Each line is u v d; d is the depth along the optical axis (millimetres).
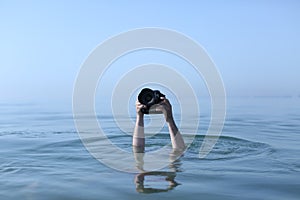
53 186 1281
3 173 1492
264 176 1397
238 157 1751
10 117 4512
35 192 1216
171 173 1436
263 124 3371
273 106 6598
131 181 1328
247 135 2572
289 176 1399
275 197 1154
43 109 6281
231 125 3283
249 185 1277
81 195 1177
